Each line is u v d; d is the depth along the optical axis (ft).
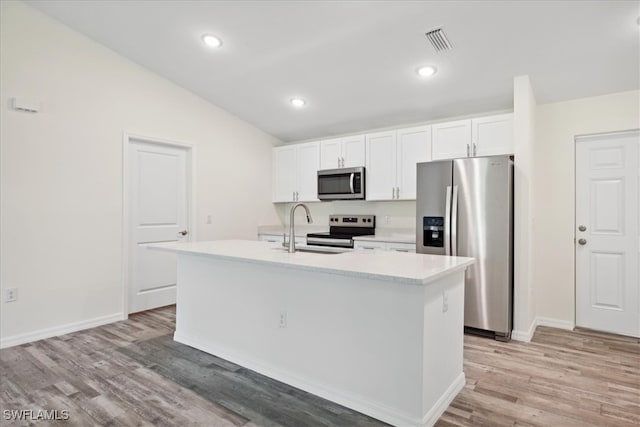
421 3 7.97
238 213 15.76
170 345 9.70
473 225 10.46
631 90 10.37
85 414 6.34
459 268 6.48
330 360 6.91
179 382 7.57
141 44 11.06
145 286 12.90
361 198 14.12
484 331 10.58
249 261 7.29
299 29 9.49
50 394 7.02
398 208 14.71
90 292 11.09
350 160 14.70
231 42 10.41
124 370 8.13
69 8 9.74
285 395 7.09
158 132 12.80
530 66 9.75
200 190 14.24
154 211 13.08
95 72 11.14
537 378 7.82
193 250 8.55
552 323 11.60
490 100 11.94
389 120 14.40
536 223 11.81
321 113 14.53
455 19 8.31
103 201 11.36
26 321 9.79
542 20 7.98
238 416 6.35
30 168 9.84
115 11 9.63
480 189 10.36
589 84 10.30
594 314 11.16
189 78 12.89
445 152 12.41
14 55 9.52
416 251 11.46
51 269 10.25
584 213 11.25
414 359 5.91
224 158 15.14
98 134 11.23
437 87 11.46
